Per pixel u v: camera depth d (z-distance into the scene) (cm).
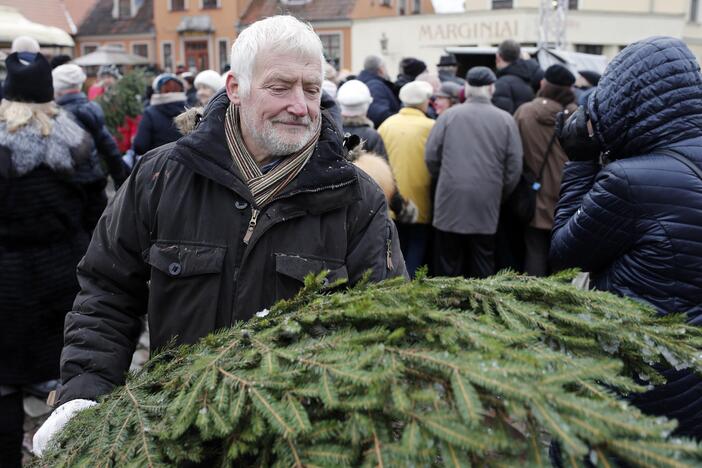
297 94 156
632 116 191
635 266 189
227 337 137
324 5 2884
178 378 130
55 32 1057
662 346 137
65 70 452
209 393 120
